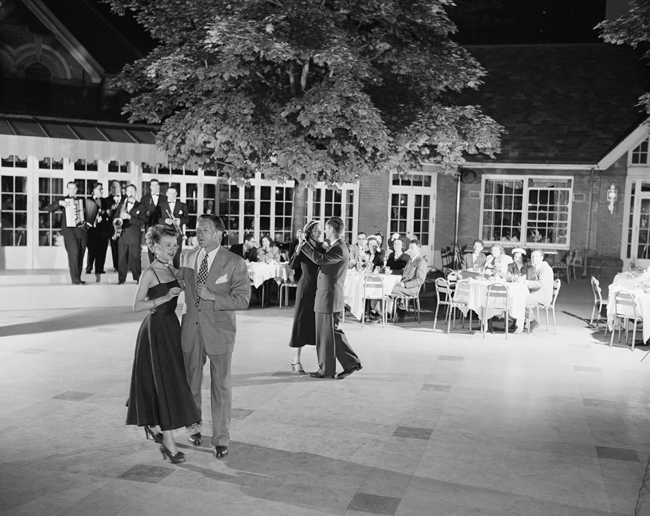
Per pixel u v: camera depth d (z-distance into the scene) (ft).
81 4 68.80
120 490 18.42
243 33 40.34
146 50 74.69
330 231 29.60
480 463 21.03
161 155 55.67
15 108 62.80
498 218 80.18
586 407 27.40
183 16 47.70
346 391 28.73
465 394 28.84
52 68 64.23
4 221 55.57
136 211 49.57
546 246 79.41
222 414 20.83
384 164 48.24
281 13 42.47
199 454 21.11
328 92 42.14
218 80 42.98
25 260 56.29
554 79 83.30
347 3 45.47
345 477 19.67
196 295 20.58
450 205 79.05
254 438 22.74
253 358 34.37
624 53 83.30
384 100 50.88
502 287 41.37
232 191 66.85
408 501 18.17
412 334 42.47
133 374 19.84
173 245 20.11
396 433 23.63
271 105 46.47
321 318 30.09
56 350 35.27
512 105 82.33
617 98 81.15
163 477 19.31
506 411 26.58
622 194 77.25
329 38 43.29
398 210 77.20
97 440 22.17
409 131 46.78
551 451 22.26
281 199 69.31
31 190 56.24
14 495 17.99
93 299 49.16
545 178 78.95
